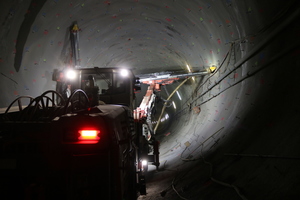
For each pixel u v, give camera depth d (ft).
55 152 8.36
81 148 8.32
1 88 18.53
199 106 32.83
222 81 23.13
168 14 27.84
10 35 18.89
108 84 17.83
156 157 24.77
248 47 15.67
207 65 29.40
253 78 15.15
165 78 34.06
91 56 34.73
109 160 8.39
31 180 8.44
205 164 16.85
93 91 13.55
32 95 23.12
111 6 27.12
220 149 16.43
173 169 23.17
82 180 8.24
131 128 14.92
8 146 8.61
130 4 27.30
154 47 40.75
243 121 14.55
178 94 50.37
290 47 9.42
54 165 8.32
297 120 9.04
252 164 10.81
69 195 8.13
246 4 14.94
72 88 17.90
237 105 17.43
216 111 24.09
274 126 10.52
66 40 26.81
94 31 30.32
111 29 32.30
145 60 47.75
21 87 21.21
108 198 8.22
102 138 8.36
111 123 8.82
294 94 9.84
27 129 8.68
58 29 24.45
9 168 8.52
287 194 7.30
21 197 8.49
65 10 23.25
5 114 11.07
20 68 20.99
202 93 31.68
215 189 11.96
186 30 28.81
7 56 19.12
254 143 11.63
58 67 27.25
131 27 33.45
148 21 31.53
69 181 8.20
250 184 9.77
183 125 41.32
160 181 21.56
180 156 26.48
